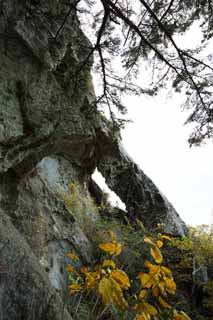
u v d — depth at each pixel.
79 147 5.71
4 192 3.57
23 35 3.03
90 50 3.78
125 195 8.38
